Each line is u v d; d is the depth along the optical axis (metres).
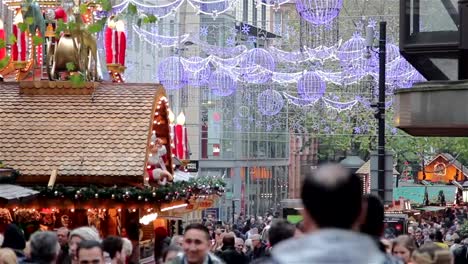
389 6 73.94
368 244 5.99
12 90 27.58
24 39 28.06
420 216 69.44
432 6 20.05
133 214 25.78
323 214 6.45
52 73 27.59
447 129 20.05
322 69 75.56
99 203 24.91
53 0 28.17
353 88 79.81
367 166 60.69
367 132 85.00
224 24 86.31
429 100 19.25
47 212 25.42
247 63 65.69
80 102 27.05
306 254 5.92
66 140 26.27
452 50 20.02
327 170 6.55
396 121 19.98
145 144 26.12
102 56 32.09
